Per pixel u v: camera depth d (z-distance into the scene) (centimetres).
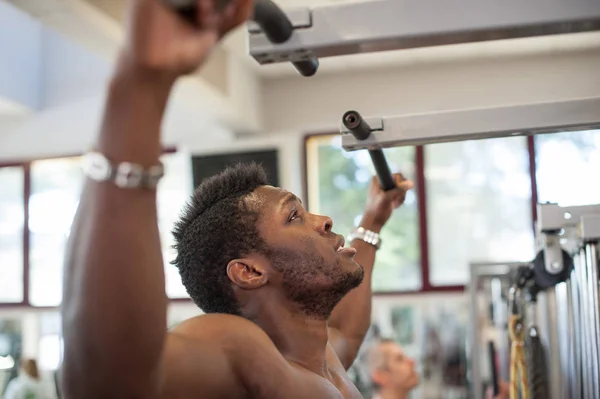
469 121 165
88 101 646
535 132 165
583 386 216
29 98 645
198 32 79
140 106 82
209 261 139
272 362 120
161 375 94
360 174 609
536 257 216
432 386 566
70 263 86
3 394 607
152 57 78
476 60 585
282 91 617
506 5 111
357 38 115
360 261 190
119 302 83
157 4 77
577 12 109
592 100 161
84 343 84
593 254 195
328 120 607
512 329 227
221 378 114
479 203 587
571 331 232
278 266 135
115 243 83
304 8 116
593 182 570
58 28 373
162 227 627
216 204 142
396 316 584
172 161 635
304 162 612
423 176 596
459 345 570
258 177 147
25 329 645
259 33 117
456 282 582
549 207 211
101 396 87
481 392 356
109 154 82
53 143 650
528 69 578
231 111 554
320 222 140
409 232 594
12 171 659
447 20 112
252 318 137
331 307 138
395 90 597
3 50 619
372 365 431
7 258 654
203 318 122
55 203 651
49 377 632
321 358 139
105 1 371
